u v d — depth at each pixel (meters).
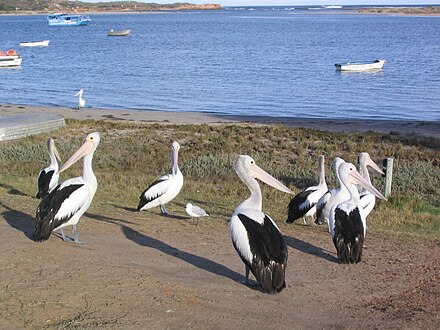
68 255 8.10
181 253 9.11
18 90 51.53
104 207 12.89
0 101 44.91
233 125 31.11
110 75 62.91
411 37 123.94
